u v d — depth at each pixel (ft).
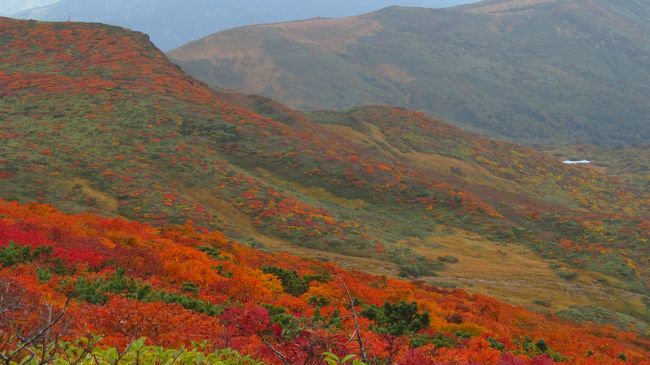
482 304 95.30
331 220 217.15
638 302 178.19
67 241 63.82
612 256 215.51
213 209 212.43
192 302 43.52
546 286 179.11
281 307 50.42
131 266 59.21
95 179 206.69
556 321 117.39
